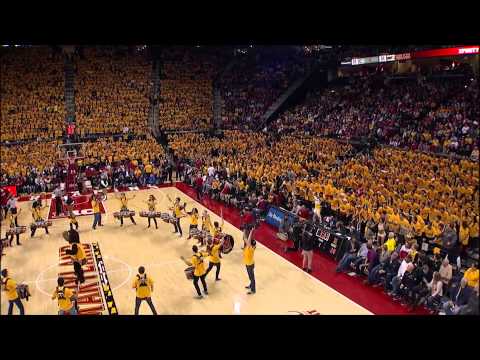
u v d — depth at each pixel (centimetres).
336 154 2877
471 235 1520
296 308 1253
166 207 2361
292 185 2150
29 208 2398
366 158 2698
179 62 4091
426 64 3488
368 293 1352
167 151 3322
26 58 3584
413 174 2239
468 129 2778
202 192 2562
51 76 3612
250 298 1326
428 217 1702
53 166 2855
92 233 1961
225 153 3275
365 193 1967
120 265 1602
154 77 3944
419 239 1535
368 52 3800
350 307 1255
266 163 2656
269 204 2083
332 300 1304
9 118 3250
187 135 3534
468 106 2998
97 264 1611
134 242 1842
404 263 1305
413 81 3588
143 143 3206
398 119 3241
